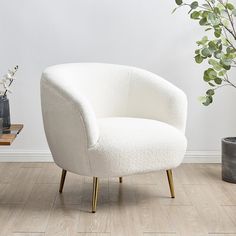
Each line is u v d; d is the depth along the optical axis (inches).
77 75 141.9
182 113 137.3
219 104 168.6
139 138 126.8
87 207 131.6
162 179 153.4
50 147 136.4
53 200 136.2
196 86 167.5
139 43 165.2
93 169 125.3
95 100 143.8
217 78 145.3
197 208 131.0
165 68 166.6
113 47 165.0
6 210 129.4
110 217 125.4
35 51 164.4
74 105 124.0
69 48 164.6
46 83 131.2
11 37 163.6
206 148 170.4
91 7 163.3
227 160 150.4
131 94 144.9
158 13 164.2
